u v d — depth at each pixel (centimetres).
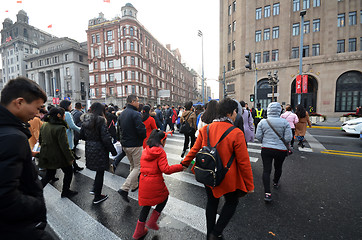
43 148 274
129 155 320
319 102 1898
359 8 1762
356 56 1748
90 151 266
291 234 208
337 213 248
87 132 266
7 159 80
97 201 279
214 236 170
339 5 1806
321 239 200
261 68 2127
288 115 614
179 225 228
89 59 3881
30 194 101
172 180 373
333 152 575
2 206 78
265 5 2089
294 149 616
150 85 4209
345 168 429
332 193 305
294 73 1983
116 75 3672
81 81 4378
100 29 3738
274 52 2075
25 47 5634
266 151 289
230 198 175
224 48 2644
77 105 566
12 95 97
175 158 532
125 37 3512
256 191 319
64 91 4231
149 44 4234
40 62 4775
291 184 345
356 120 851
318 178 371
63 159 280
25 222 92
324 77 1867
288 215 246
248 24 2188
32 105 102
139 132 297
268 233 210
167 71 5253
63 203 281
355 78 1784
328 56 1841
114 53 3666
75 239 203
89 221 236
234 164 169
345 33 1803
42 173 423
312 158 512
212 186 157
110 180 375
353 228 217
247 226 224
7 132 85
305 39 1944
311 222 229
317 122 1501
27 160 98
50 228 222
